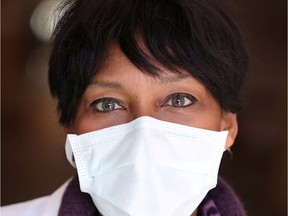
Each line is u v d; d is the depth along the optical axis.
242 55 1.17
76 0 1.11
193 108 1.07
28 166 5.16
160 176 1.02
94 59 1.04
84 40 1.05
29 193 4.63
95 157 1.06
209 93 1.08
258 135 4.48
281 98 4.41
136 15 1.03
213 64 1.05
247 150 4.51
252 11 4.66
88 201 1.21
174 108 1.06
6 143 5.59
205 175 1.07
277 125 4.40
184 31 1.03
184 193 1.04
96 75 1.05
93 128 1.08
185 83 1.04
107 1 1.05
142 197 1.00
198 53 1.03
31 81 6.24
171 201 1.03
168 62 1.02
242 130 4.55
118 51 1.03
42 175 4.96
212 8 1.10
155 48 1.01
